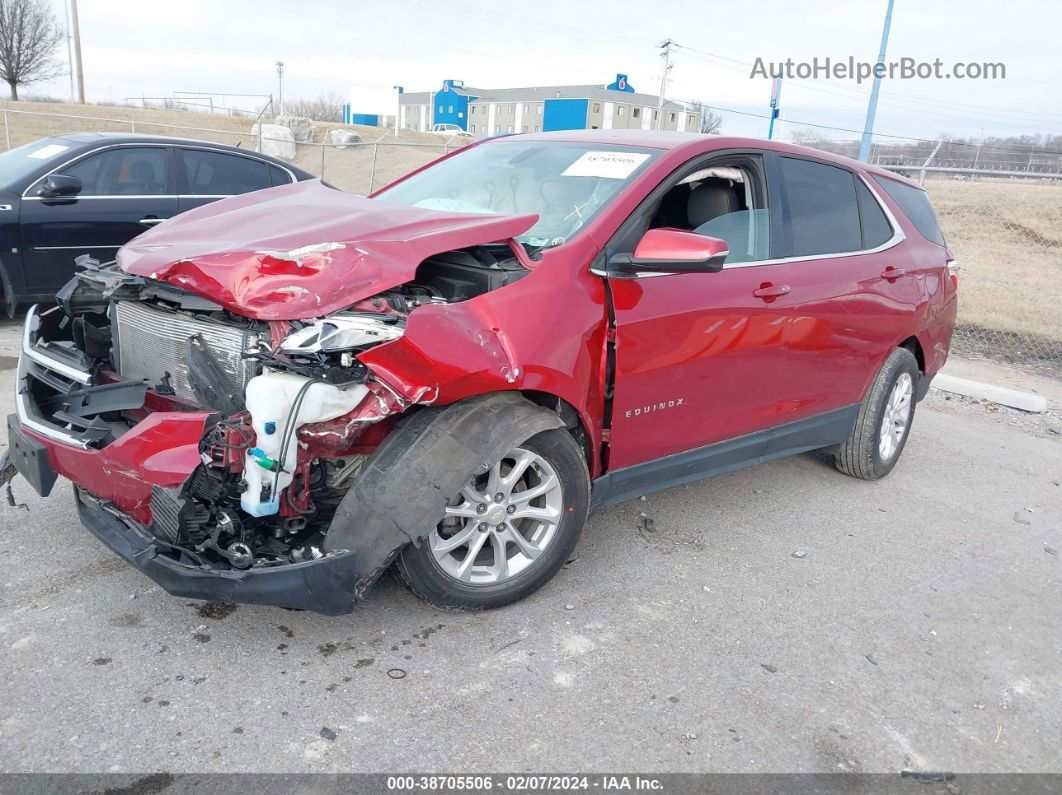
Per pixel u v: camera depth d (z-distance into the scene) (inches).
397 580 122.0
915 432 249.0
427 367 106.7
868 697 114.8
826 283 165.2
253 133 1032.8
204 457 101.3
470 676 111.3
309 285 106.6
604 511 168.9
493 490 119.6
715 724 106.0
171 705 101.4
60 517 146.6
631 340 130.0
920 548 165.3
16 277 261.1
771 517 173.9
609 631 125.0
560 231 133.1
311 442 106.0
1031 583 154.3
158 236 133.6
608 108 3105.3
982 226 657.0
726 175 154.3
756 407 158.4
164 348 122.6
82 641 112.5
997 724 111.7
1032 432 258.1
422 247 115.5
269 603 104.0
